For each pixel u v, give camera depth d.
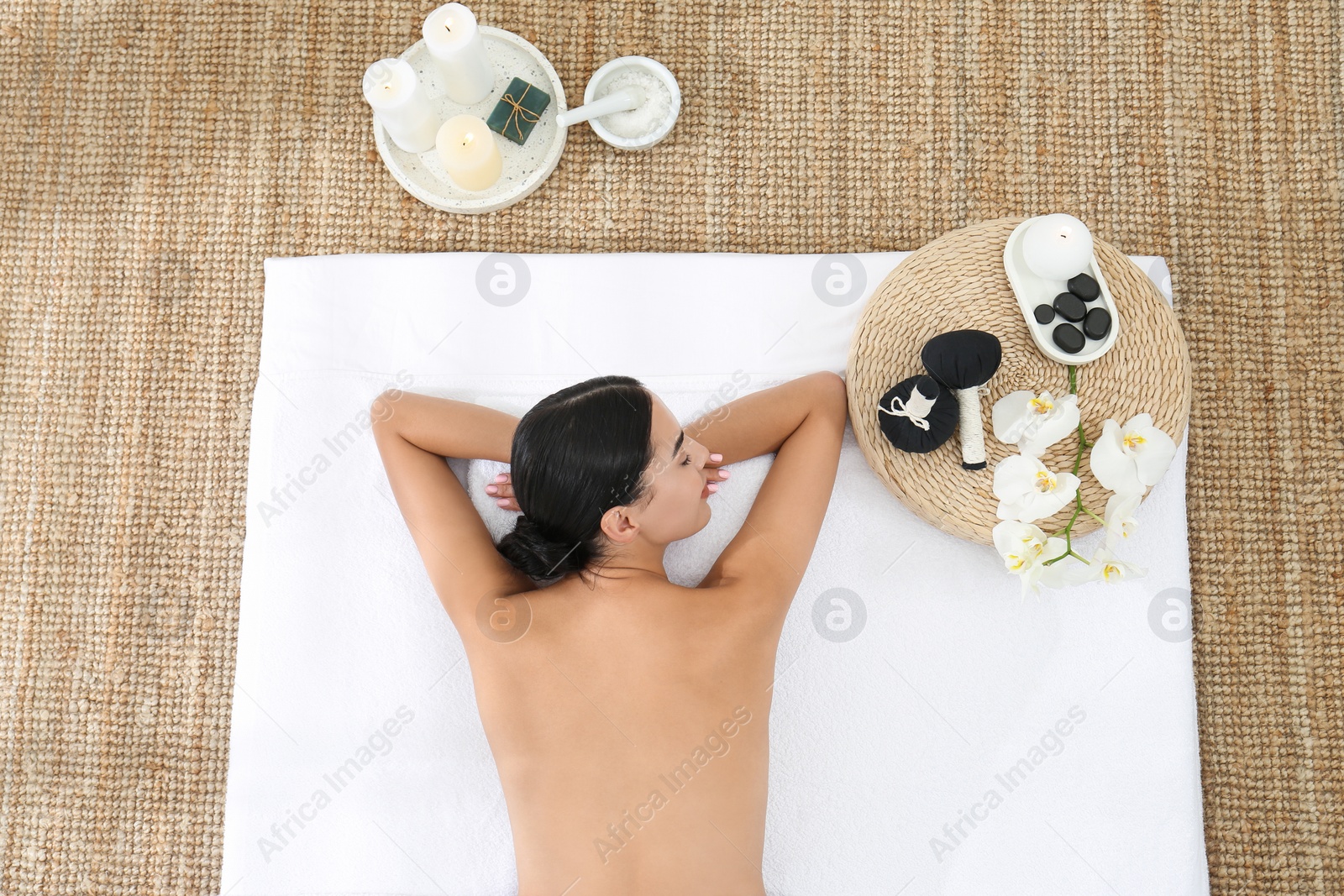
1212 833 1.37
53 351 1.44
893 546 1.30
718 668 1.08
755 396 1.26
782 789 1.26
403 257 1.36
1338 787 1.37
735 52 1.48
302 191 1.46
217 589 1.40
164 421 1.43
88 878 1.35
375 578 1.30
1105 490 1.25
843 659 1.28
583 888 1.04
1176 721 1.27
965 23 1.48
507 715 1.08
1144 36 1.48
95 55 1.49
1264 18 1.49
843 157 1.47
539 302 1.35
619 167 1.46
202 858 1.35
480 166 1.33
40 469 1.42
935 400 1.19
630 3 1.49
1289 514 1.41
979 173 1.47
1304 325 1.44
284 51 1.48
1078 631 1.29
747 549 1.16
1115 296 1.26
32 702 1.38
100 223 1.46
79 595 1.40
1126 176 1.46
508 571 1.16
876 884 1.25
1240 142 1.47
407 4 1.49
